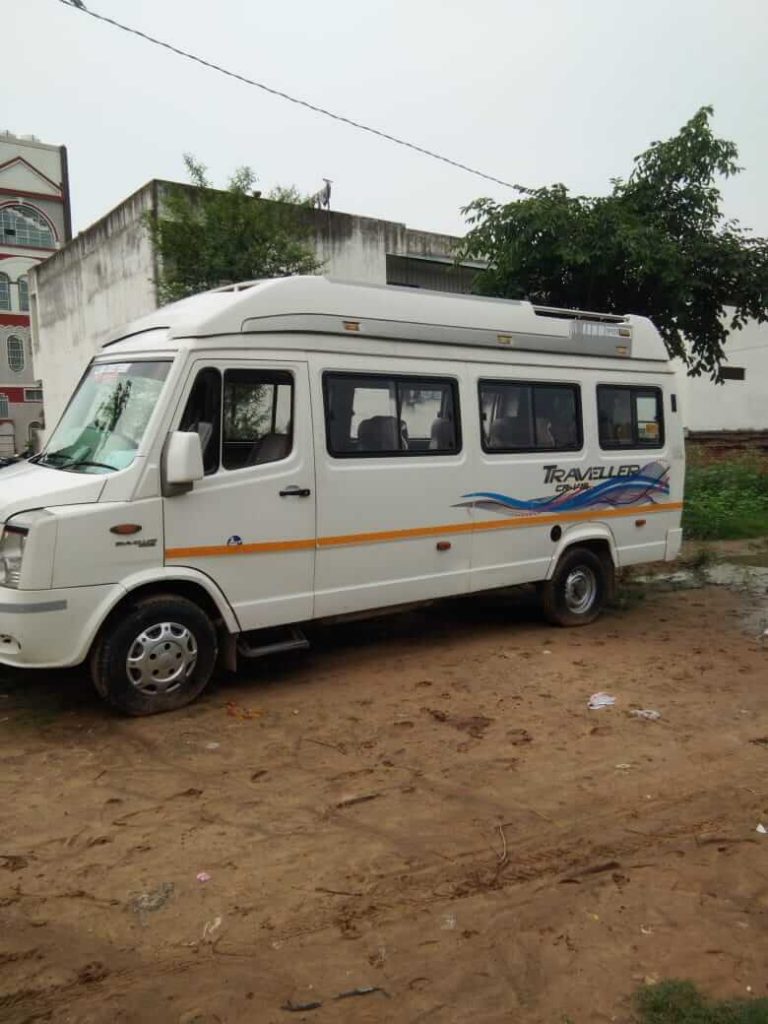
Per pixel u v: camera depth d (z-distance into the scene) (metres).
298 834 4.02
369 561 6.38
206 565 5.55
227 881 3.60
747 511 15.72
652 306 11.79
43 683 6.17
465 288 19.77
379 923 3.32
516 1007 2.86
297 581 6.01
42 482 5.31
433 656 7.05
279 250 12.73
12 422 33.69
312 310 6.01
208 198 13.20
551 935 3.26
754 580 10.57
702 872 3.72
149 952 3.13
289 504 5.88
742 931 3.29
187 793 4.44
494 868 3.73
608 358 8.03
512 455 7.24
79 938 3.21
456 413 6.86
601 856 3.85
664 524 8.62
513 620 8.38
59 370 20.70
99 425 5.71
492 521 7.12
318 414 6.03
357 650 7.24
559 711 5.72
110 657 5.30
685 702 5.92
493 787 4.55
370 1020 2.79
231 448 5.66
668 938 3.25
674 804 4.38
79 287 18.91
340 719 5.55
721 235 11.60
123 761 4.85
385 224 17.81
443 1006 2.86
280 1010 2.83
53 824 4.10
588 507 7.87
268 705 5.80
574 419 7.75
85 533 5.03
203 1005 2.84
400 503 6.50
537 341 7.39
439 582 6.83
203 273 12.46
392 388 6.46
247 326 5.69
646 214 11.58
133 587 5.25
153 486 5.28
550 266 11.51
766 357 22.47
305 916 3.36
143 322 6.20
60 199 41.00
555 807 4.32
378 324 6.35
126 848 3.87
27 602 4.88
